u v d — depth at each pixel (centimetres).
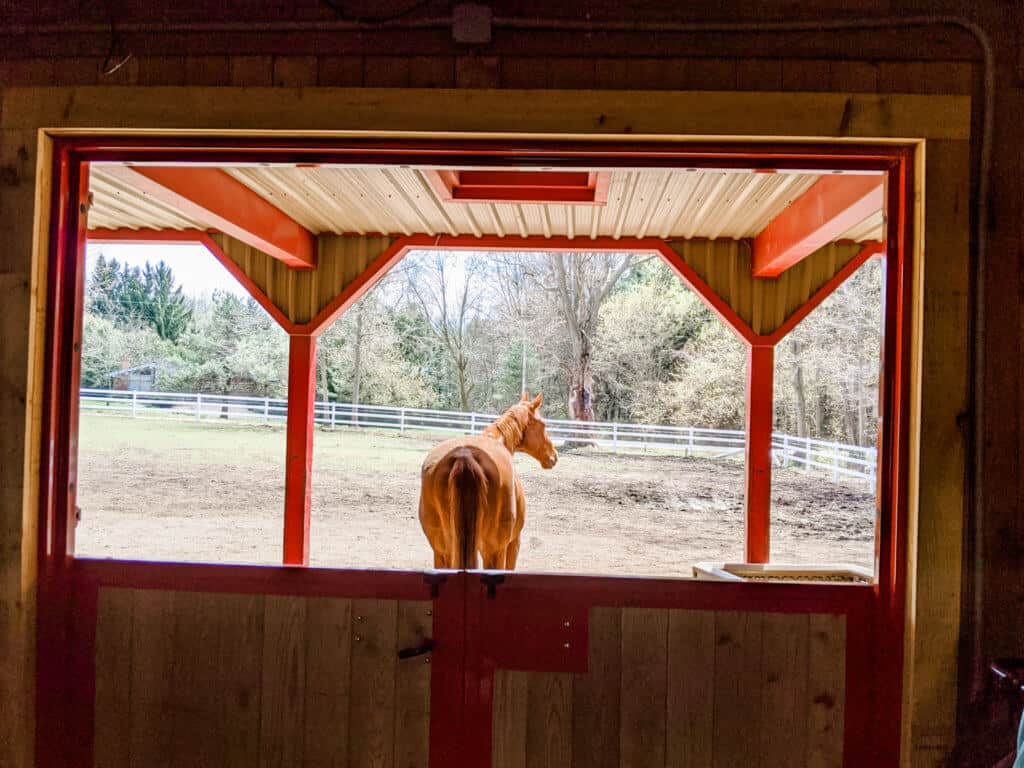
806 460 1352
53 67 210
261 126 206
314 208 478
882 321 211
